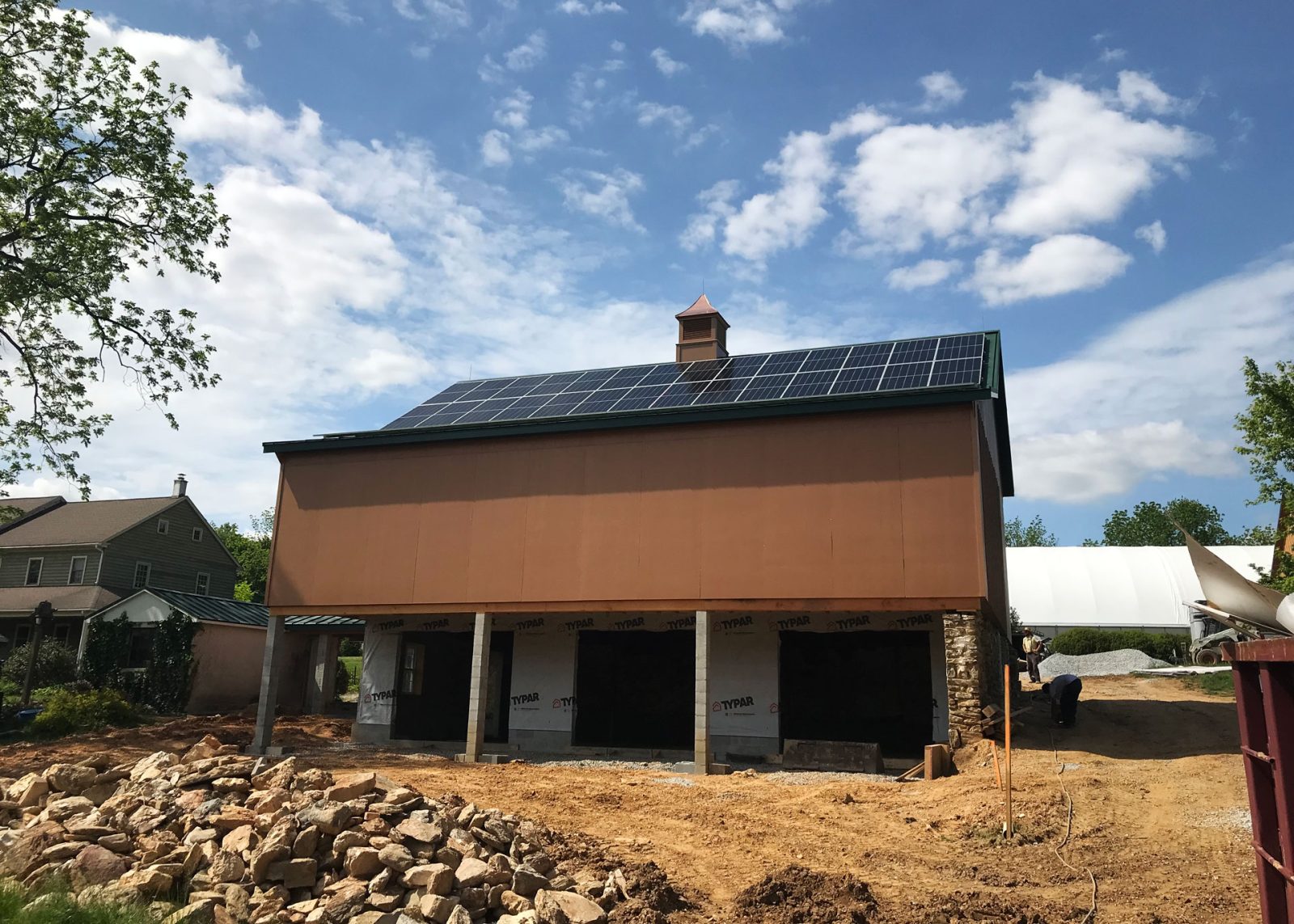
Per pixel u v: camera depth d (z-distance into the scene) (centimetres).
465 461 1856
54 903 641
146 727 2164
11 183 1920
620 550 1694
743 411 1644
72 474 2206
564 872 808
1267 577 2117
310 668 3038
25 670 2834
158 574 3866
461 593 1791
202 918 654
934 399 1530
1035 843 978
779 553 1587
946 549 1488
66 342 2162
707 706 1580
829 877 808
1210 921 737
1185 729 1474
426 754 1848
